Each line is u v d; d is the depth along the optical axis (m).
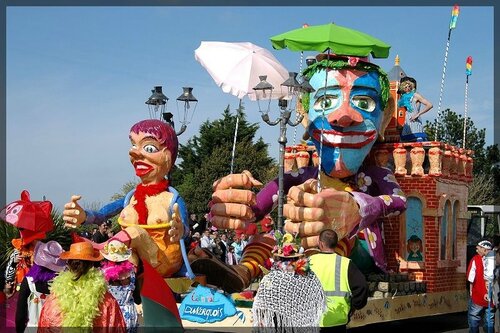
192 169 34.72
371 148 12.87
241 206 11.05
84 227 16.03
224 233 20.09
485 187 29.42
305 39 11.35
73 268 6.26
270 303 7.21
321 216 10.27
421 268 12.90
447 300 13.30
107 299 6.33
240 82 12.85
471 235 18.14
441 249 13.27
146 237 10.27
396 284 11.95
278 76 13.30
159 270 10.59
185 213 11.16
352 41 11.42
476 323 11.69
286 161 14.26
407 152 13.23
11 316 10.10
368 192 12.55
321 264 7.70
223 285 11.62
